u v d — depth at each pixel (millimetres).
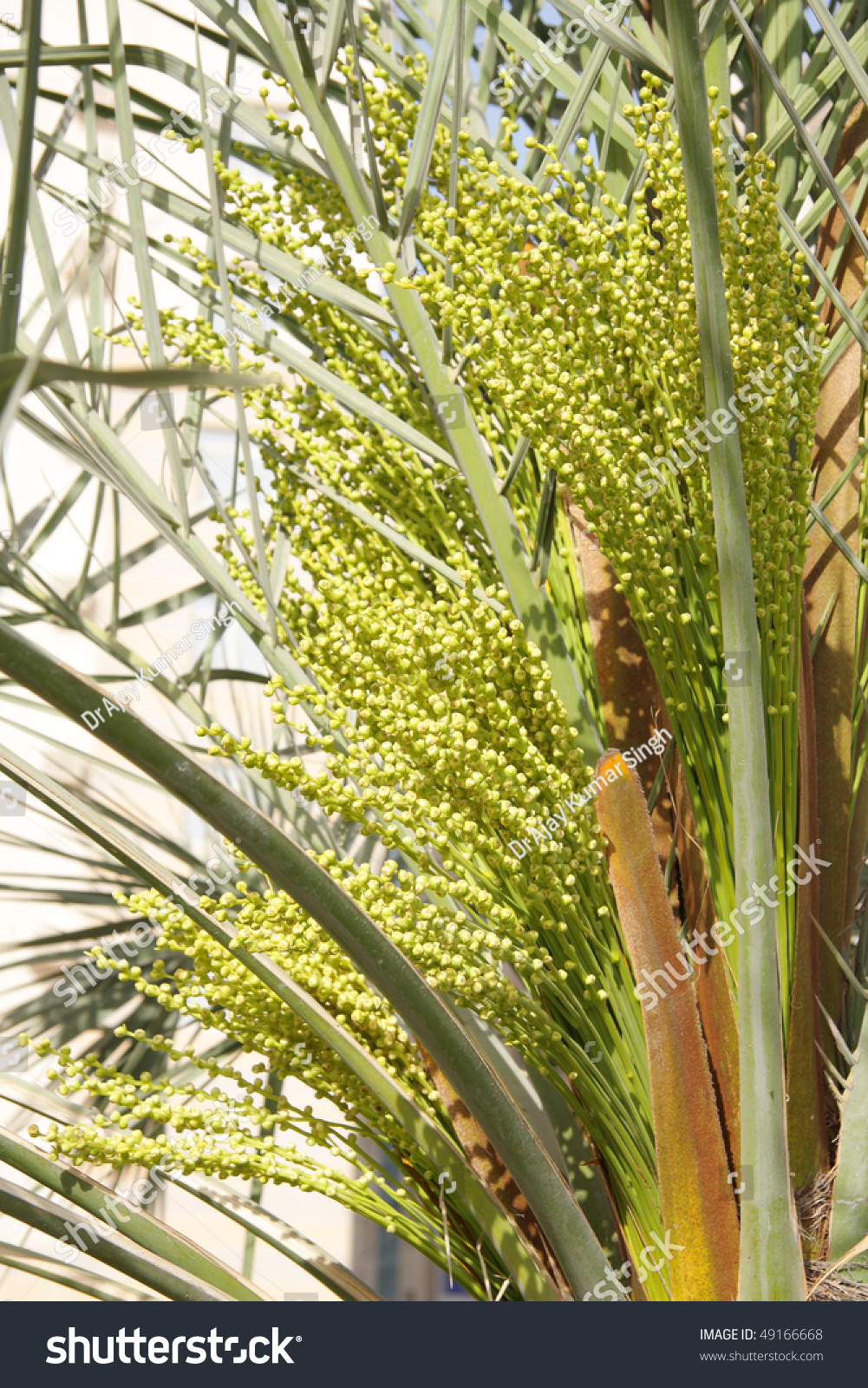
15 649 1938
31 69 1907
